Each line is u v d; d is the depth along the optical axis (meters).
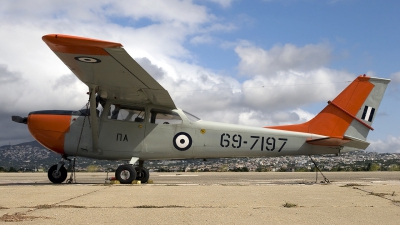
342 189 7.53
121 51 7.43
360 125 10.63
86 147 9.73
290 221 3.97
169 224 3.77
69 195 6.24
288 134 10.54
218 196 6.18
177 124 10.11
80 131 9.73
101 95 9.77
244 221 3.96
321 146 10.64
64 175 9.84
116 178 9.58
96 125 9.43
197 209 4.75
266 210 4.70
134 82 8.73
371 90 10.66
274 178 12.79
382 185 8.49
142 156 9.91
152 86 8.87
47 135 9.78
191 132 10.16
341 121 10.66
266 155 10.53
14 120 10.01
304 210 4.71
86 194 6.43
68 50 7.52
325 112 10.77
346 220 4.04
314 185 8.67
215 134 10.26
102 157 9.88
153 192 6.84
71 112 9.93
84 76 8.66
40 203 5.20
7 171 20.91
